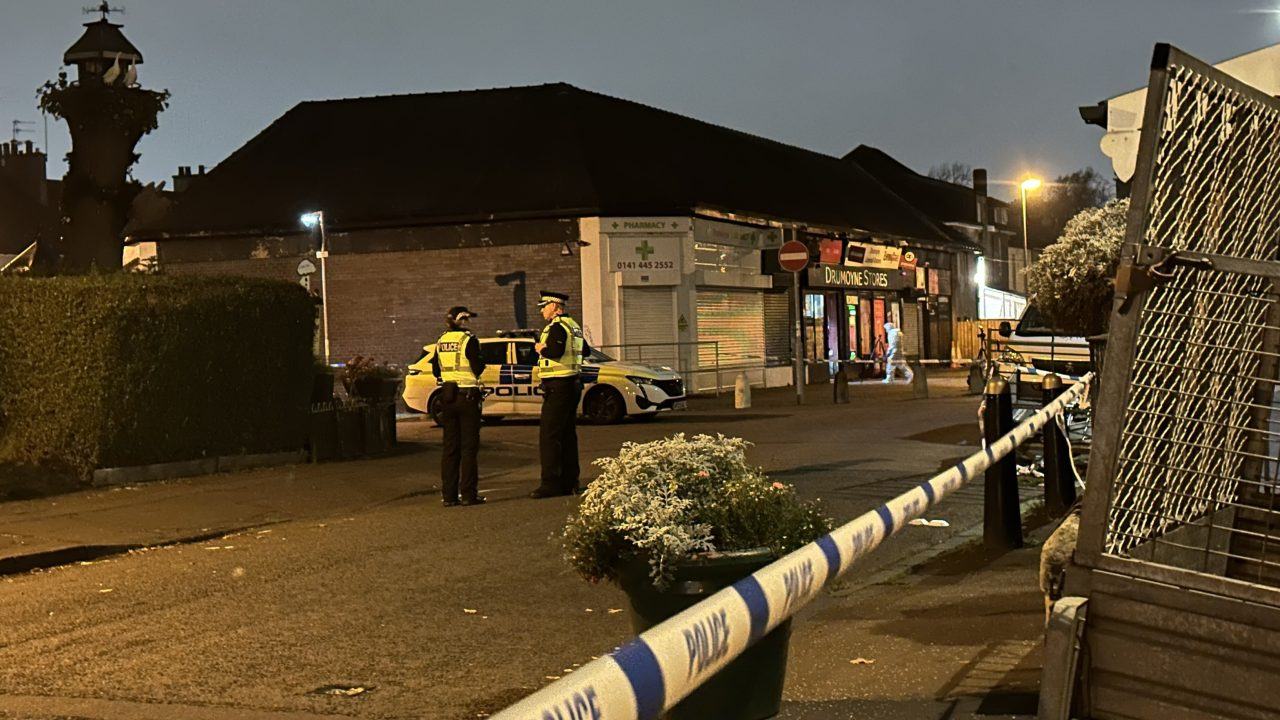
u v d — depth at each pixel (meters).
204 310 15.41
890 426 20.92
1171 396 3.71
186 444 15.36
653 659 2.37
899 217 49.31
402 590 8.84
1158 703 3.40
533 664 6.82
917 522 11.17
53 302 14.33
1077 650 3.45
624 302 32.72
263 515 12.82
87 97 37.91
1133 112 9.44
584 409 23.66
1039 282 10.13
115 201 39.25
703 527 5.22
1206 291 3.70
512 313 32.84
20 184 57.75
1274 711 3.27
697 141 39.47
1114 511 3.55
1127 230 3.27
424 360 25.44
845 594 8.30
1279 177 4.08
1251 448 4.21
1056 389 15.06
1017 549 9.72
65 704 6.09
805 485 13.84
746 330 36.44
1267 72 8.28
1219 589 3.33
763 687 5.01
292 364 16.81
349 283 33.84
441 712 5.94
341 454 17.62
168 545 11.26
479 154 34.81
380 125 36.88
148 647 7.24
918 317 49.19
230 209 35.09
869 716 5.43
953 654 6.49
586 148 34.19
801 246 28.08
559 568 9.57
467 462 13.32
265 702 6.11
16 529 11.48
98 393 14.27
